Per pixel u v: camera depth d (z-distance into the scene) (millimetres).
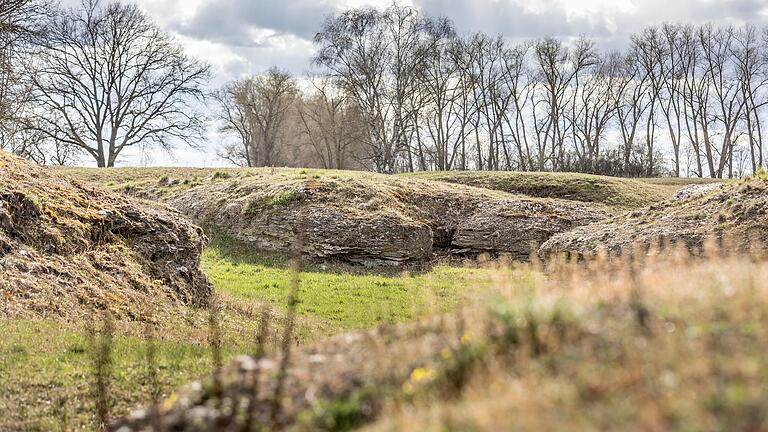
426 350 7012
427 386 6359
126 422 7430
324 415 6363
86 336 13094
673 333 6180
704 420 4629
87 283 17797
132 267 20109
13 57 37906
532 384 5590
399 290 27062
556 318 6793
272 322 20234
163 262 21453
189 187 45781
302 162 95812
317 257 34562
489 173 55969
